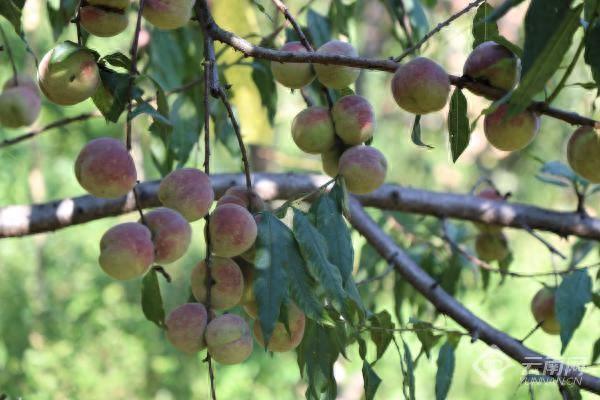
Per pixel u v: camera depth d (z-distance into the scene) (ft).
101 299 12.97
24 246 13.15
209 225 4.39
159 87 4.66
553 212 6.38
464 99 4.56
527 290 12.96
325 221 4.55
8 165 12.07
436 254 6.71
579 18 4.03
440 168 14.76
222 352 4.40
